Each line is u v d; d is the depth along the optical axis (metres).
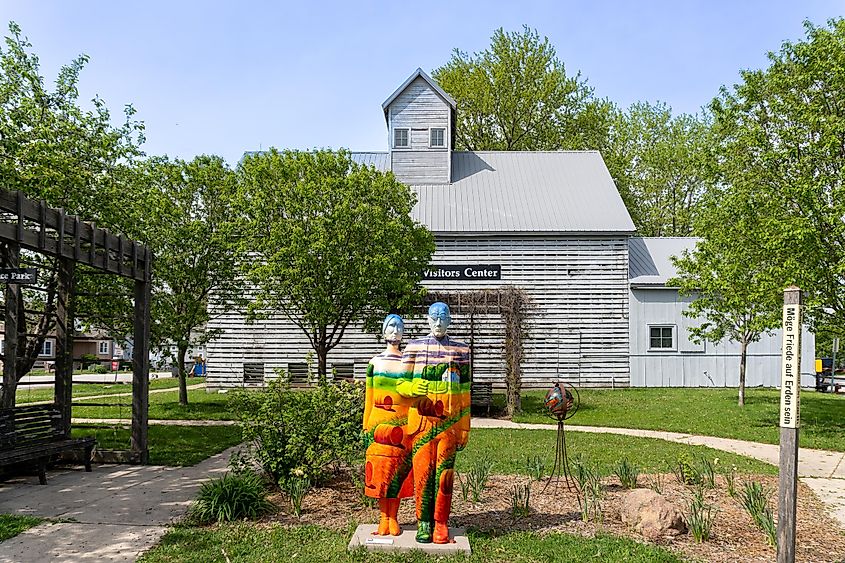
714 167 16.44
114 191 14.40
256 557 6.29
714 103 16.73
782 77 15.42
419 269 18.89
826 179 13.60
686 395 22.28
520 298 18.97
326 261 16.98
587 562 6.18
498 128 40.53
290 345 24.88
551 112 39.62
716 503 8.45
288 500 8.30
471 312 19.08
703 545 6.77
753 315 15.13
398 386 6.60
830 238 13.75
